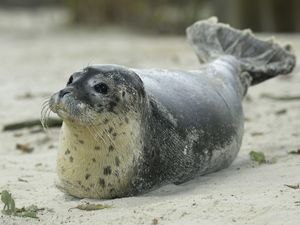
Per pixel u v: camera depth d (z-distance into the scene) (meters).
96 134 15.23
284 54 21.91
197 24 22.78
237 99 19.27
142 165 15.81
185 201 14.88
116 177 15.62
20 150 22.50
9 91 33.50
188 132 16.66
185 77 18.02
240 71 20.91
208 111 17.39
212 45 21.98
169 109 16.52
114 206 15.09
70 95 14.98
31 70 40.88
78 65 42.12
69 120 15.00
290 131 22.84
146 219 14.06
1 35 64.88
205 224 13.52
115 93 15.27
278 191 15.22
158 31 64.75
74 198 16.33
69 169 15.85
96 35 63.44
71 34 64.81
